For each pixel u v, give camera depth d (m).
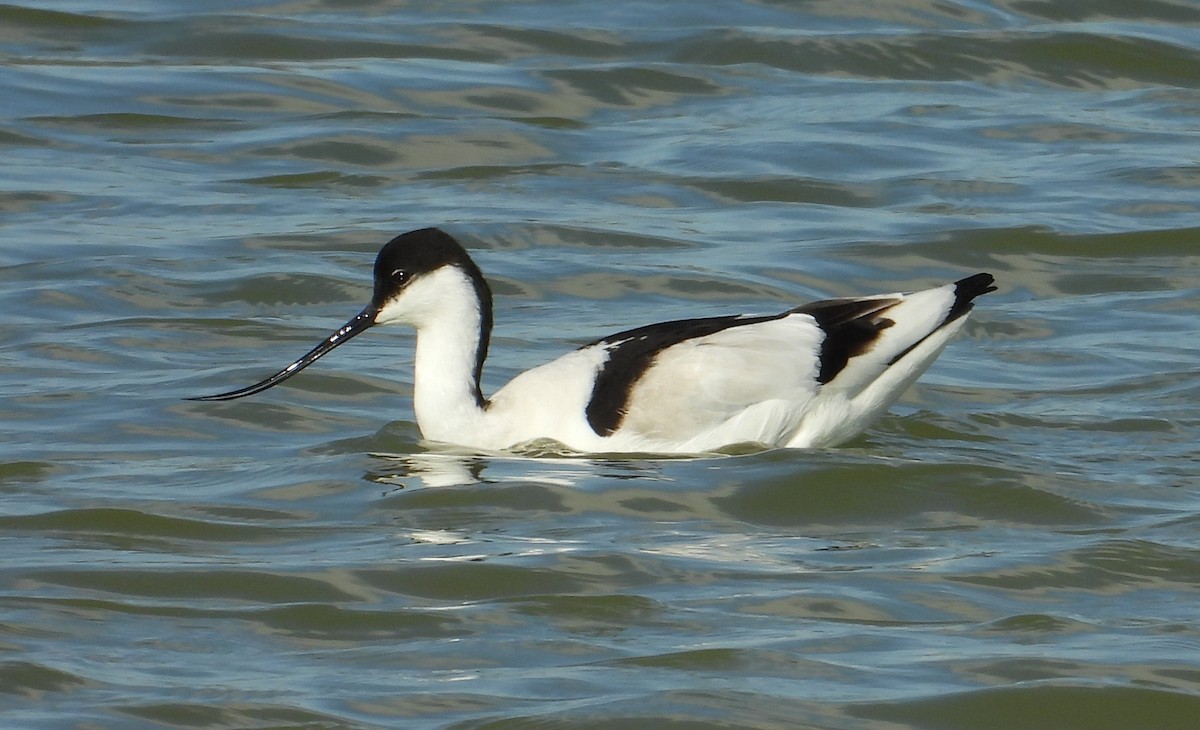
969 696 9.64
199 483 13.13
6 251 18.89
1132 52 25.66
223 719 9.38
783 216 20.52
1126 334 17.12
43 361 15.97
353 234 19.59
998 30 26.03
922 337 14.09
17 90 23.81
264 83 24.30
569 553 11.61
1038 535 12.17
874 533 12.23
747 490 12.75
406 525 12.23
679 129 23.33
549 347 16.64
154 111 23.45
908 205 20.78
